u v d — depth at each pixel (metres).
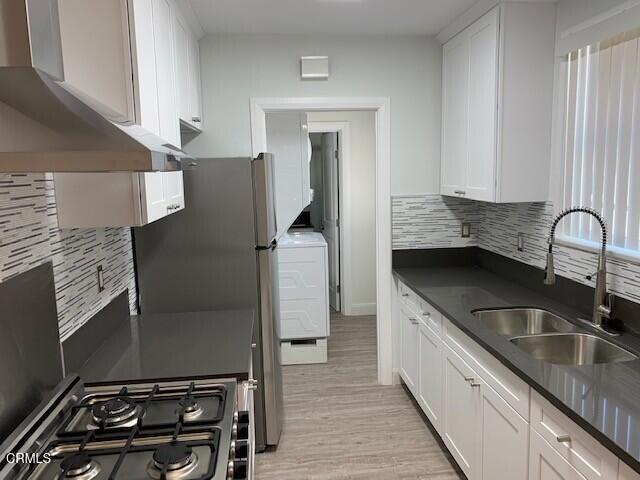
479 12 2.75
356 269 5.52
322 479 2.60
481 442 2.16
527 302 2.63
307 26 3.08
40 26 0.94
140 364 1.88
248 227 2.65
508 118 2.61
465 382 2.34
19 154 1.01
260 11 2.77
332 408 3.38
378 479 2.59
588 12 2.29
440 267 3.62
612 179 2.20
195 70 3.04
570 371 1.71
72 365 1.80
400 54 3.37
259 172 2.63
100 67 1.66
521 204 2.98
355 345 4.62
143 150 1.03
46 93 1.01
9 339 1.38
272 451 2.87
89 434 1.36
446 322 2.58
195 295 2.70
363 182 5.37
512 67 2.58
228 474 1.28
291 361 4.19
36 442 1.31
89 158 1.02
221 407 1.55
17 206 1.47
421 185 3.54
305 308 4.22
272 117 4.61
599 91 2.28
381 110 3.41
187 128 2.99
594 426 1.33
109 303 2.25
